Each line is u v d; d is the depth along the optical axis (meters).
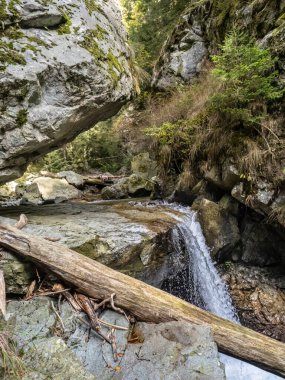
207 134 4.81
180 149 5.60
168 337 2.54
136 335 2.62
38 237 2.98
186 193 5.63
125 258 3.45
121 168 10.19
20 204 6.55
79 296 2.82
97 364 2.34
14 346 2.29
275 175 3.84
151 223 4.26
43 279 2.97
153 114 7.59
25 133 3.17
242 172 4.17
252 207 4.12
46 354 2.24
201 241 4.57
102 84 3.66
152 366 2.28
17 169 3.62
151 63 10.45
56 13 3.48
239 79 4.21
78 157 10.41
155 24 10.99
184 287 4.14
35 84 3.13
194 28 7.93
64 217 4.29
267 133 4.07
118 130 10.60
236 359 2.89
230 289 4.27
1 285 2.67
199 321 2.73
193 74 7.69
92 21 4.00
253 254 4.53
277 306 3.86
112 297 2.74
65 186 7.75
